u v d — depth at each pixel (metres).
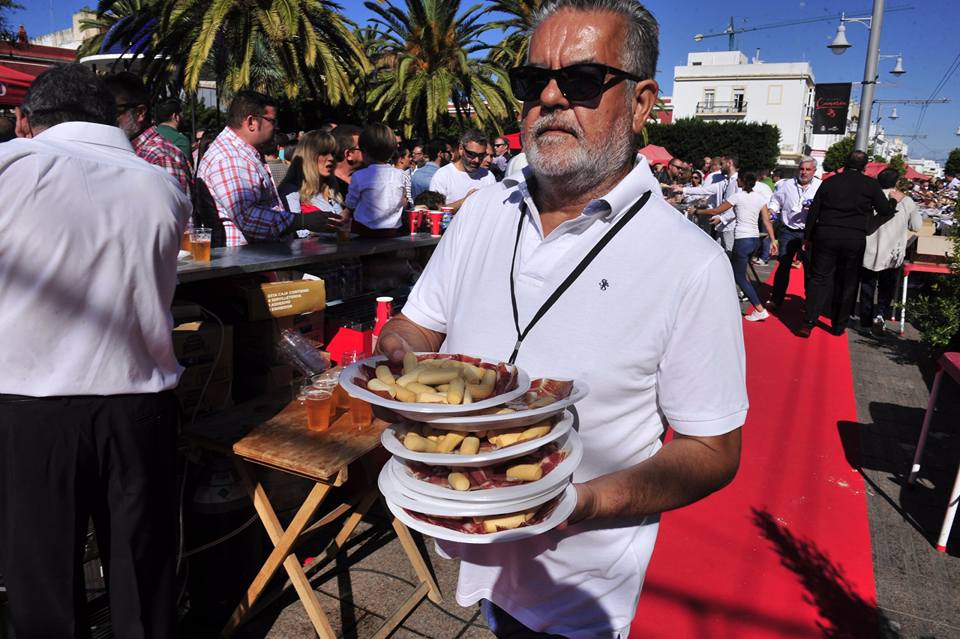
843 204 6.95
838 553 3.22
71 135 1.79
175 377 2.02
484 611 1.60
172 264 1.95
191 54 13.42
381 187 3.95
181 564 2.45
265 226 3.43
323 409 2.27
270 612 2.59
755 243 7.87
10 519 1.72
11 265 1.63
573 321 1.27
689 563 3.08
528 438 1.01
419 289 1.64
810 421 4.93
